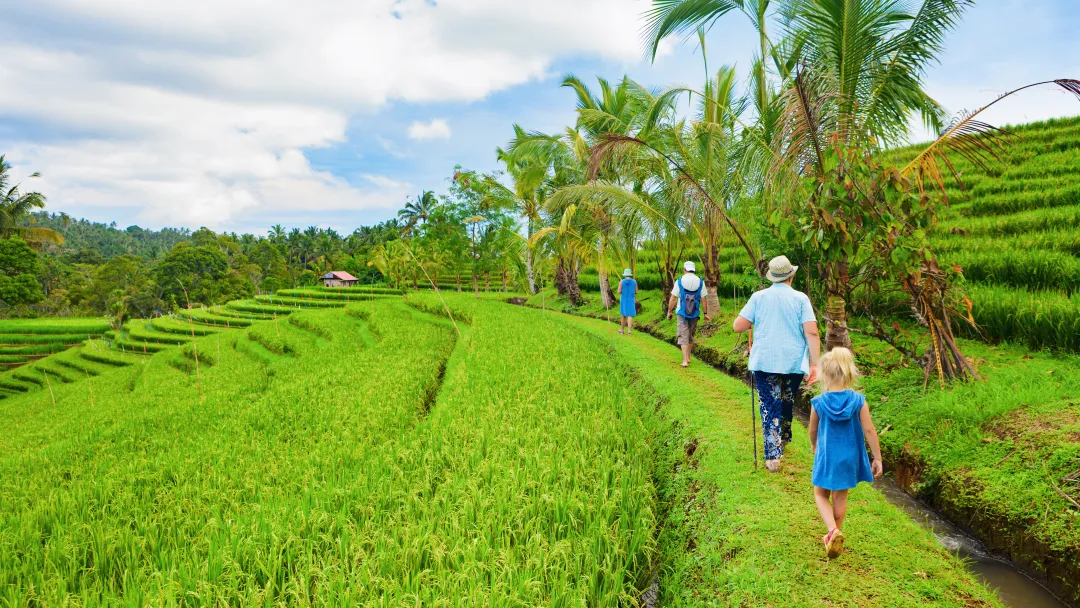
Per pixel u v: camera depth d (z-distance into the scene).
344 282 88.56
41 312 85.75
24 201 59.31
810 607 3.40
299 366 17.97
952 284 7.42
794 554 3.91
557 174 26.66
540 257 27.95
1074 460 4.45
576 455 5.64
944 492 5.12
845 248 7.53
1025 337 7.66
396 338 19.16
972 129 7.62
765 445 5.23
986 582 3.98
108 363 44.16
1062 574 3.81
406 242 50.12
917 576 3.67
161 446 10.09
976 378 6.60
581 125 23.84
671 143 15.74
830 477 3.82
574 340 13.91
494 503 4.78
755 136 11.32
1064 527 3.96
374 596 3.64
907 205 7.60
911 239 7.22
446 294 44.03
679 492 5.50
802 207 8.40
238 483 6.83
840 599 3.45
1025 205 15.89
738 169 12.41
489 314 21.95
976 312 8.29
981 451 5.16
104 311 85.62
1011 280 10.05
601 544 4.36
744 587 3.68
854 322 10.01
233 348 32.28
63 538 5.45
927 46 9.09
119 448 10.43
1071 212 13.66
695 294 10.14
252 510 5.46
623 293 15.37
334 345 22.50
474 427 6.97
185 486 6.74
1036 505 4.26
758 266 11.09
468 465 5.81
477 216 39.09
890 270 7.38
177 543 5.29
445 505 4.91
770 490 4.85
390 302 36.06
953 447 5.40
